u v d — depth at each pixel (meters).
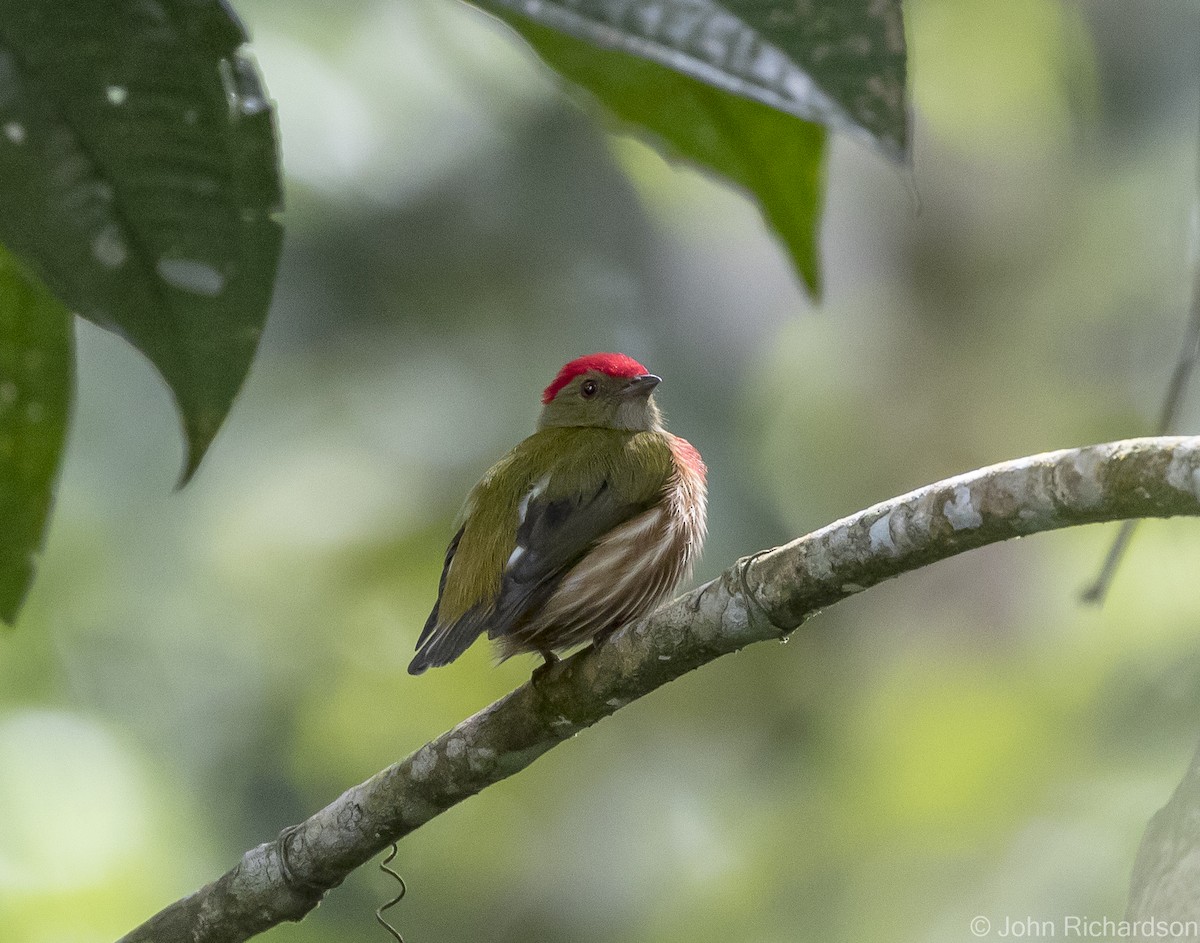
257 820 13.24
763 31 3.43
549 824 14.08
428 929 13.80
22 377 5.00
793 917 11.52
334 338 13.16
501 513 7.46
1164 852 3.57
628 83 5.12
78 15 3.68
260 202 3.80
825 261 16.50
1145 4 13.99
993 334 16.05
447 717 13.74
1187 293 14.12
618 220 13.46
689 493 7.78
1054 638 12.63
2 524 5.18
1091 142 14.36
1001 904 10.25
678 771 14.08
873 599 14.72
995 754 11.58
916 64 13.10
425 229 12.72
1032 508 4.58
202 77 3.74
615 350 13.59
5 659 12.54
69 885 10.47
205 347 3.80
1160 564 11.49
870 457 15.78
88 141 3.72
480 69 12.50
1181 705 10.95
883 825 11.41
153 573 13.16
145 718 12.95
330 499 13.40
